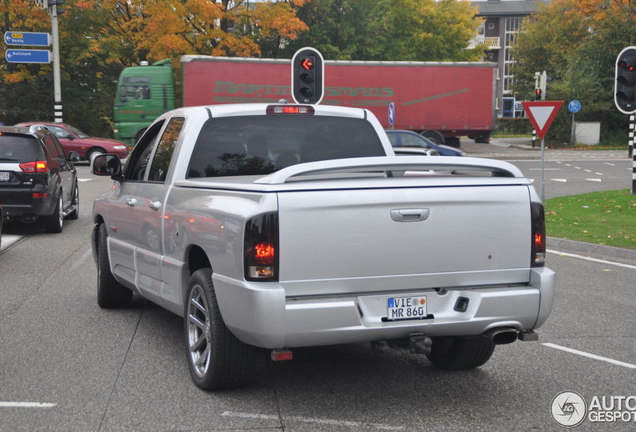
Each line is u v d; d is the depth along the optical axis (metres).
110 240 7.17
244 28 39.56
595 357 5.96
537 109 13.49
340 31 46.31
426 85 34.97
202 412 4.61
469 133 35.50
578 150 46.38
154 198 5.94
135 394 4.95
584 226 14.27
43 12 42.91
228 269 4.52
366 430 4.34
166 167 5.95
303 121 6.07
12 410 4.64
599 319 7.32
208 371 4.86
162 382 5.21
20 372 5.43
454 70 34.97
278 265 4.28
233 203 4.59
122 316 7.23
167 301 5.70
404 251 4.47
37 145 12.84
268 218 4.26
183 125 5.91
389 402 4.83
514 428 4.40
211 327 4.78
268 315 4.23
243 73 33.34
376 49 46.84
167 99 32.62
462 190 4.59
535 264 4.78
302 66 19.05
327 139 6.11
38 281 8.98
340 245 4.36
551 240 12.71
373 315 4.46
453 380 5.34
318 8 45.81
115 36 43.03
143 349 6.05
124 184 6.86
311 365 5.69
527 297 4.66
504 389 5.14
